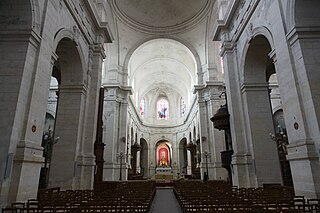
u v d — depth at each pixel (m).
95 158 11.78
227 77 12.66
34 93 6.88
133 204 5.44
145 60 29.22
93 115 12.02
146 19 24.02
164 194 14.10
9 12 7.01
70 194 8.00
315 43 6.94
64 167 10.27
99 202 5.61
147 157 37.12
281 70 7.68
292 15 7.27
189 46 24.75
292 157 6.85
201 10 22.59
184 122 36.03
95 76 12.68
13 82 6.48
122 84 23.80
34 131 6.80
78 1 10.88
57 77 13.24
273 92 21.91
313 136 6.34
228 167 12.62
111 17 21.77
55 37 8.50
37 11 7.30
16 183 5.92
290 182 12.18
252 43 10.76
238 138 11.44
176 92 39.84
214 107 21.48
